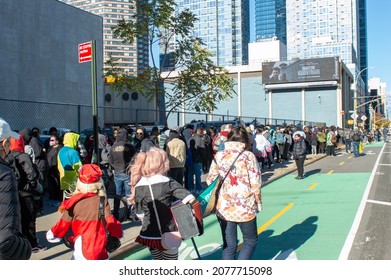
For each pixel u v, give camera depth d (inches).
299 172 602.9
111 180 377.4
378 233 285.1
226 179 189.9
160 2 595.2
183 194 160.6
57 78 1418.6
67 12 1475.1
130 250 261.6
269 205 408.2
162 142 510.3
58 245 260.2
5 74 1195.3
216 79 641.6
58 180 386.0
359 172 679.1
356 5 7337.6
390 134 4421.8
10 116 1110.4
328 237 278.7
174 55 632.4
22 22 1270.9
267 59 3410.4
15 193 105.6
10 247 102.3
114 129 538.3
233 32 6373.0
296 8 7263.8
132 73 691.4
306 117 2522.1
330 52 6156.5
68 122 1208.2
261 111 2608.3
